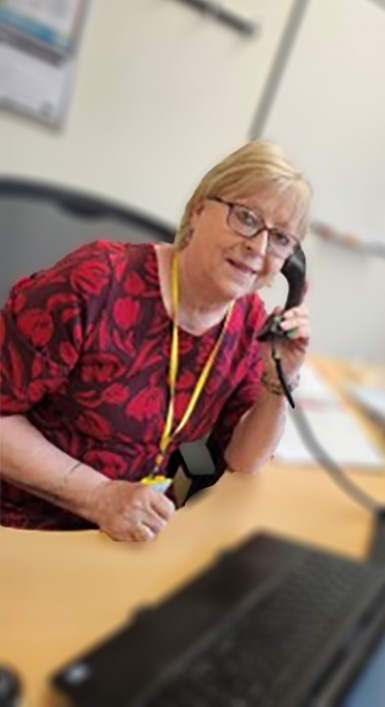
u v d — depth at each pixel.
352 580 0.73
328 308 1.78
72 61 1.59
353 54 1.81
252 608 0.63
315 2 1.76
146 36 1.65
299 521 0.86
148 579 0.65
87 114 1.66
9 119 1.58
